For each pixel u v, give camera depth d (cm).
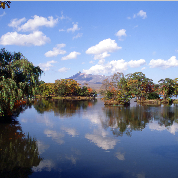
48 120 1789
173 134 1264
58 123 1633
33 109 2788
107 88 3916
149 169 718
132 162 786
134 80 4838
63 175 664
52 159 815
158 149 955
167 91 5025
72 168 723
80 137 1171
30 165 751
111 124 1596
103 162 784
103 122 1688
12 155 860
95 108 2984
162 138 1163
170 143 1059
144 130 1377
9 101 1567
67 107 3150
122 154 880
